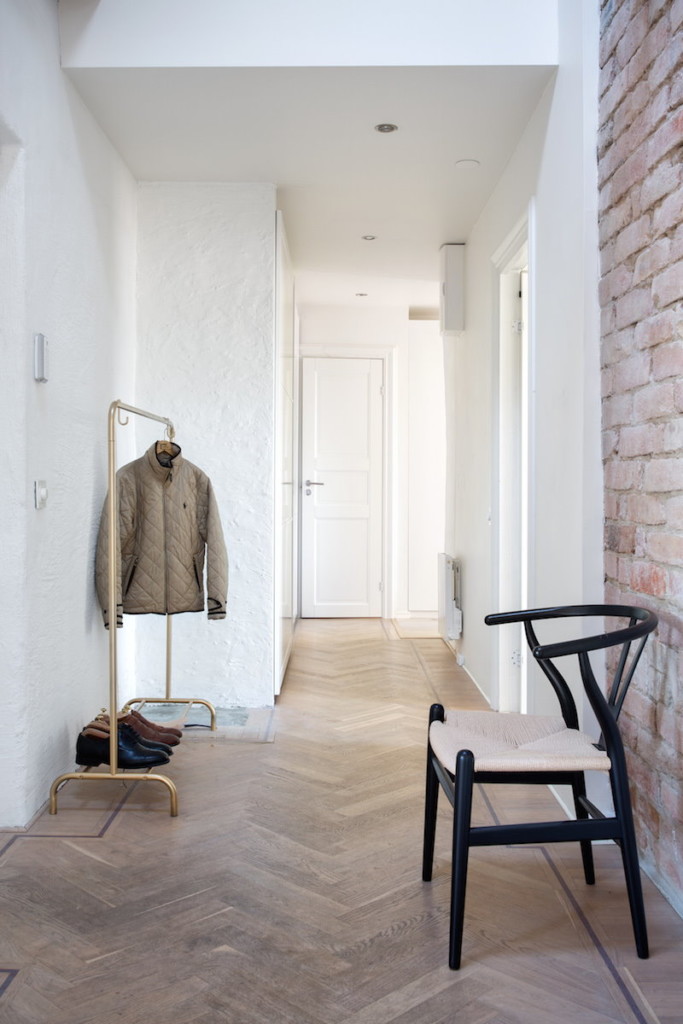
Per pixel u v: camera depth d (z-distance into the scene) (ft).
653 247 6.83
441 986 5.62
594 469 8.18
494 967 5.85
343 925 6.39
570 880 7.23
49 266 8.74
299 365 21.56
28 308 8.07
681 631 6.43
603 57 8.04
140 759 8.87
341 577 21.80
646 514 7.09
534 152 10.28
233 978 5.68
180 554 11.14
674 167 6.42
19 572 8.03
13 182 7.90
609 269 7.91
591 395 8.19
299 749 10.80
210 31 9.21
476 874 7.32
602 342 8.11
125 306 12.04
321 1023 5.21
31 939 6.17
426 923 6.44
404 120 10.59
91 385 10.34
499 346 12.65
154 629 12.84
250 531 12.82
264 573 12.87
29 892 6.90
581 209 8.30
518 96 9.95
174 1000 5.43
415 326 21.74
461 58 9.23
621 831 5.98
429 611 21.86
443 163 11.95
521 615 7.04
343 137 11.07
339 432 21.68
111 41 9.19
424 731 11.69
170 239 12.66
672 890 6.72
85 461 10.07
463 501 16.15
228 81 9.54
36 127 8.32
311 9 9.25
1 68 7.36
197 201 12.67
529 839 5.91
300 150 11.50
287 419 15.47
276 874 7.25
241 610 12.87
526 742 6.70
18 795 8.16
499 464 12.64
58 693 9.14
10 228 7.90
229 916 6.51
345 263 17.31
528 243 10.39
